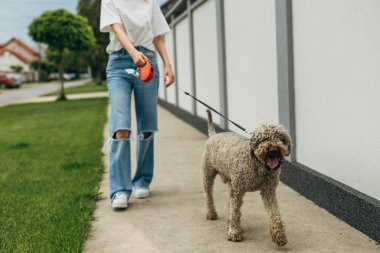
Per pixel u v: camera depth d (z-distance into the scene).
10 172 4.72
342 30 2.85
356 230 2.72
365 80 2.63
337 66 2.93
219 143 2.77
